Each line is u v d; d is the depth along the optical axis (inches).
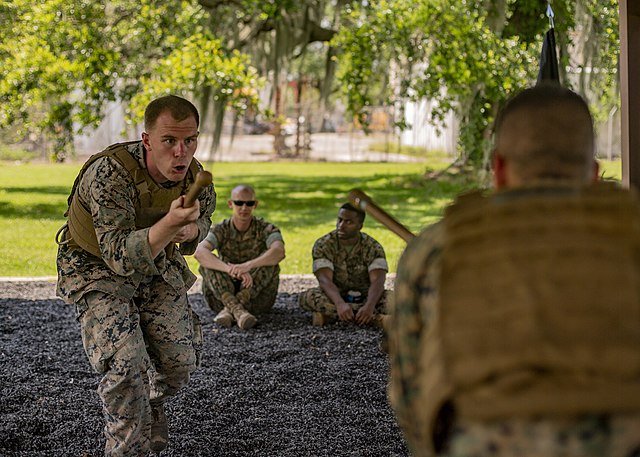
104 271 134.9
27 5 539.2
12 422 175.9
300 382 205.0
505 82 543.5
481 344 67.2
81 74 541.0
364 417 181.0
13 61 536.1
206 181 118.3
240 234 269.7
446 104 589.3
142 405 133.3
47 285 323.3
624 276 67.8
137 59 577.9
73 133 585.3
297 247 417.4
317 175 798.5
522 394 65.1
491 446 65.6
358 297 265.3
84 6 553.6
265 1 568.4
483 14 561.9
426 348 71.1
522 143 74.2
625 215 69.9
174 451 162.2
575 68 565.9
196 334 151.9
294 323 263.6
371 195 624.7
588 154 74.9
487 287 68.8
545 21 553.0
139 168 134.0
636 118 184.5
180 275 141.2
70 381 205.3
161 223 124.0
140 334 134.8
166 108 131.0
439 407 68.5
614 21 525.0
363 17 650.2
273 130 1060.5
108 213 130.3
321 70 1218.6
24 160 914.7
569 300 66.9
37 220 501.7
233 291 266.4
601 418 64.8
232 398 192.4
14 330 255.4
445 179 674.2
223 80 550.3
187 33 569.9
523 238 69.7
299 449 163.5
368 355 228.2
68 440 168.4
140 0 561.6
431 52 583.2
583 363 65.0
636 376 65.1
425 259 73.0
